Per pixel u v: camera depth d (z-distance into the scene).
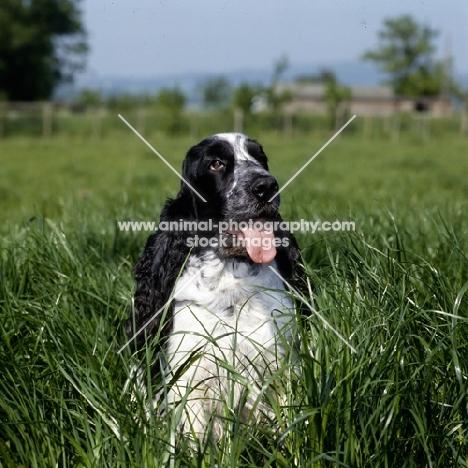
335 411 3.54
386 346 3.84
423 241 6.50
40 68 61.66
